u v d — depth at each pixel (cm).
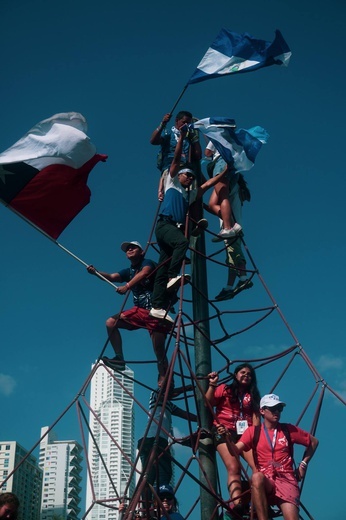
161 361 1281
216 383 1123
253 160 1358
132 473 905
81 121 1409
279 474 966
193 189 1285
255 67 1390
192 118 1373
